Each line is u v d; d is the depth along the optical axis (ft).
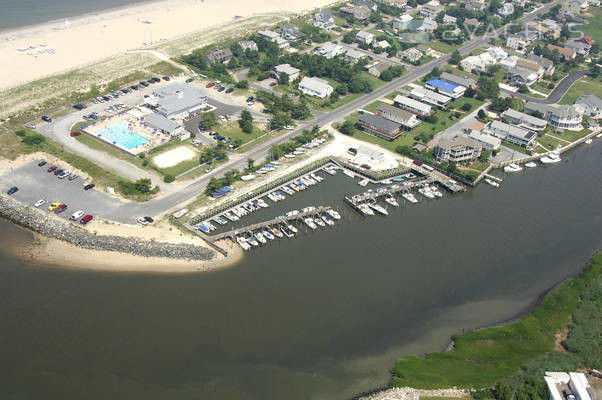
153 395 401.49
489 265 565.12
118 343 440.86
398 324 481.46
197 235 565.53
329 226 612.70
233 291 503.61
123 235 555.28
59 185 627.05
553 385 402.72
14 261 518.78
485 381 416.87
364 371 432.25
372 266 552.82
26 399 392.68
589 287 522.88
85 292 488.85
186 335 452.76
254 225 586.45
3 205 588.91
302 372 428.15
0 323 451.12
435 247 588.09
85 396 397.39
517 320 490.90
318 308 492.13
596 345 448.24
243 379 418.51
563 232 625.41
